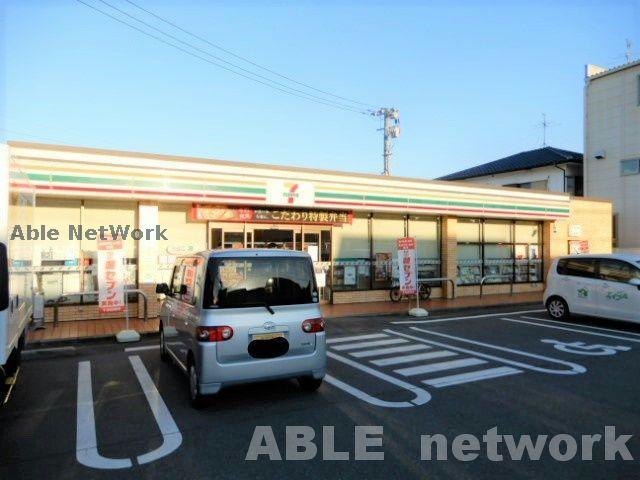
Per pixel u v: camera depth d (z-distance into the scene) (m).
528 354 8.14
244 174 12.22
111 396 5.93
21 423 5.02
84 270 11.23
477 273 17.53
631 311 10.30
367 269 15.21
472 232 17.47
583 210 20.23
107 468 4.00
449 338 9.62
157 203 11.79
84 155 10.44
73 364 7.59
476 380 6.54
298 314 5.70
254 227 13.23
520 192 17.77
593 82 23.34
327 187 13.48
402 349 8.59
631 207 21.66
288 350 5.58
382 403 5.59
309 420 5.04
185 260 6.90
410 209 15.09
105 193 10.63
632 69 21.83
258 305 5.51
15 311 4.88
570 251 19.69
